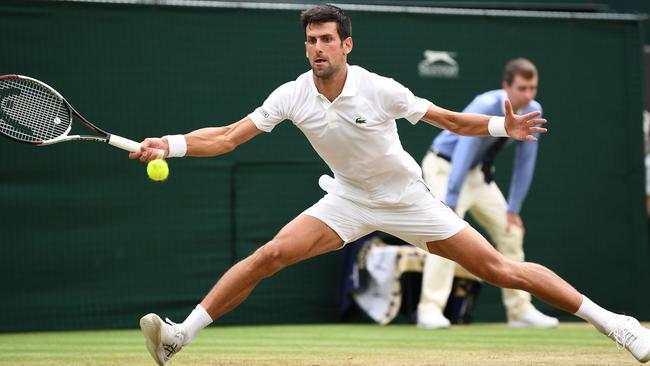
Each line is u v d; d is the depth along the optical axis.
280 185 22.33
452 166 19.23
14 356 14.39
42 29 20.89
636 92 24.52
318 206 11.79
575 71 24.14
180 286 21.55
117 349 15.77
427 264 20.61
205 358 13.80
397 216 11.81
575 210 23.97
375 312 21.66
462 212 20.38
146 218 21.41
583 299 11.74
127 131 21.41
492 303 23.27
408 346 16.08
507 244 20.78
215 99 22.03
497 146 20.39
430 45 23.34
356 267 21.72
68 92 21.02
